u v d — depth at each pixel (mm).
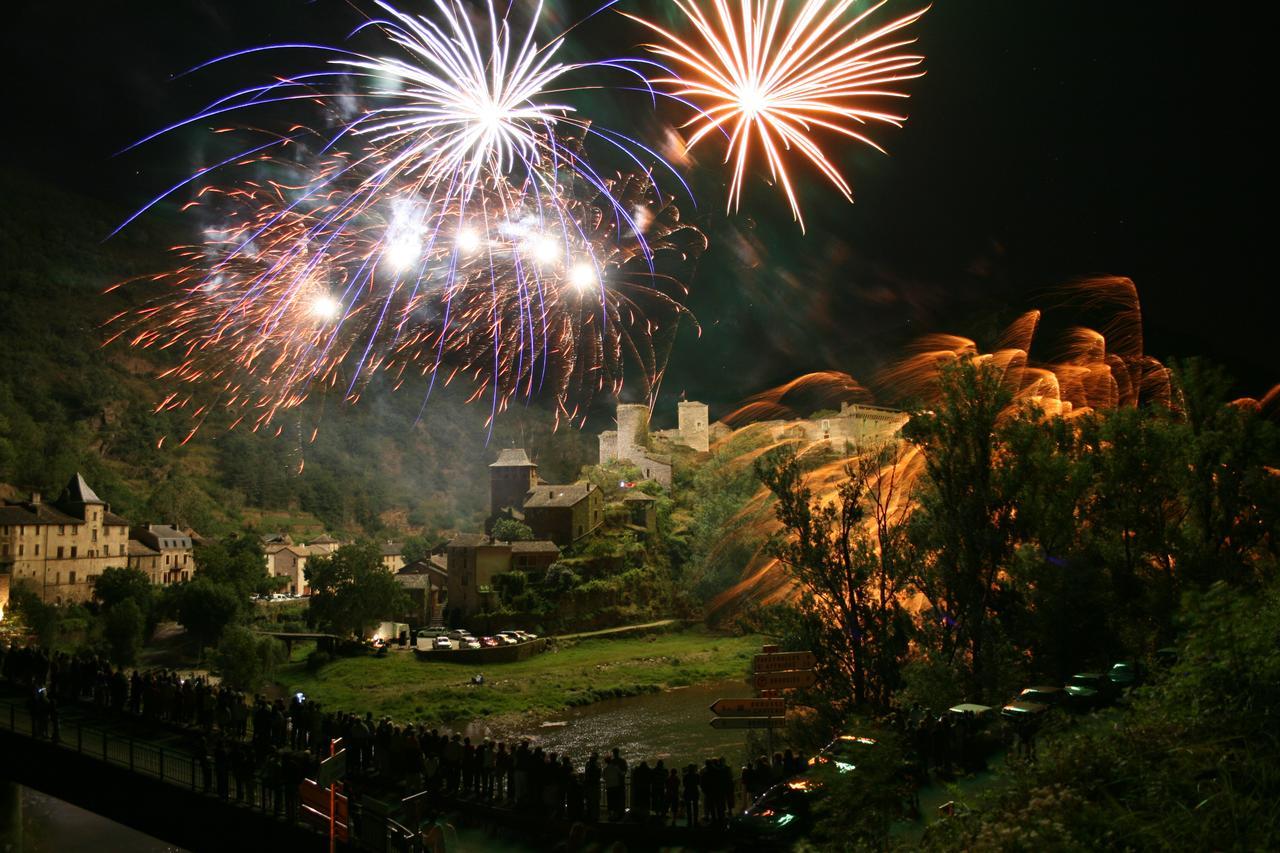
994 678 34656
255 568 138500
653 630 142375
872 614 39969
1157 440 39406
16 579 125875
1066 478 38969
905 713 32875
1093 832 14523
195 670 101688
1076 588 35906
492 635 130625
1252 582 32938
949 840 16656
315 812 21656
